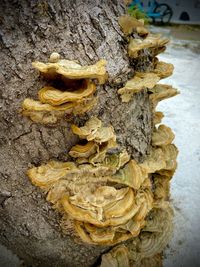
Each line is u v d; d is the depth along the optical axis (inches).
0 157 10.2
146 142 11.6
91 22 9.4
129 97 10.1
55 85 9.1
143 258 13.0
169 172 12.2
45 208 11.0
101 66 8.2
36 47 9.0
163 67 11.6
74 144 10.0
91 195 9.6
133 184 10.1
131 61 10.2
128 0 11.3
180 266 14.2
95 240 9.9
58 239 11.9
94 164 9.5
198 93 28.0
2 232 12.6
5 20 8.7
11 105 9.3
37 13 8.8
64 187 9.6
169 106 25.4
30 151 10.0
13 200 11.0
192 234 15.3
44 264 13.3
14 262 13.6
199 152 20.6
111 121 10.2
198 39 44.9
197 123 23.5
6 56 9.0
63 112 8.9
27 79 9.1
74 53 9.3
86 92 8.2
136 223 10.4
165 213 12.7
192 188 17.7
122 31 10.0
